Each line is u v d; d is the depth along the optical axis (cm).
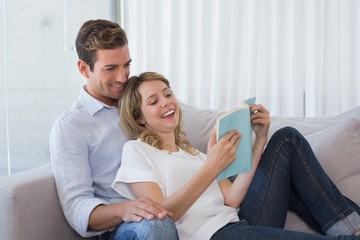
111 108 153
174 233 106
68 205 129
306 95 231
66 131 140
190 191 121
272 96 233
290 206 153
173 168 137
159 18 239
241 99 234
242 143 133
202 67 233
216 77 232
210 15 232
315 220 148
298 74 227
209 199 141
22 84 197
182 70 239
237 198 146
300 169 142
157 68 242
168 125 144
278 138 145
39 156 206
